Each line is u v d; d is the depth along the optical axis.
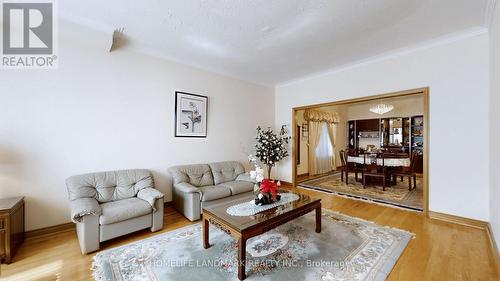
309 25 2.67
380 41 3.11
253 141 5.13
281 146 4.95
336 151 8.16
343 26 2.69
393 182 5.46
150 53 3.46
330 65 4.09
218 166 4.10
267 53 3.54
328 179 6.18
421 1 2.20
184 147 3.90
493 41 2.38
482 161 2.78
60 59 2.70
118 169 3.16
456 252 2.19
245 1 2.20
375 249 2.24
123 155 3.21
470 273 1.85
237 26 2.70
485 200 2.76
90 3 2.23
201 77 4.14
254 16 2.47
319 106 4.70
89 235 2.18
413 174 4.80
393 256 2.11
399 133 7.59
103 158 3.03
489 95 2.68
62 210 2.72
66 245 2.35
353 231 2.68
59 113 2.70
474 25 2.69
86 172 2.89
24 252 2.20
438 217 3.10
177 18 2.53
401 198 4.17
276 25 2.67
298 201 2.58
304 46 3.27
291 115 5.29
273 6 2.28
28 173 2.51
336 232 2.65
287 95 5.37
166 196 3.67
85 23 2.56
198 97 4.07
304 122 6.82
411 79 3.35
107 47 2.96
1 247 1.97
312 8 2.31
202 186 3.66
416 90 3.30
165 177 3.66
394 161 4.78
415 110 7.30
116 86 3.14
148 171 3.28
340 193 4.56
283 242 2.39
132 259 2.08
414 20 2.56
